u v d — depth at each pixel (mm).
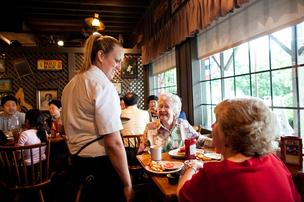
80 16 4977
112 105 1232
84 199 1256
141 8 4676
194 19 2656
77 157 1271
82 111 1235
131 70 5402
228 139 899
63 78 5047
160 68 4680
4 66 4738
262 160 875
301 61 1762
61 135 2938
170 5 3455
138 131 2729
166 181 1273
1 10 4574
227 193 804
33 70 4918
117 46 1352
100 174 1254
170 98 2039
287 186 857
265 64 2100
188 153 1583
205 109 3088
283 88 1926
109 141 1216
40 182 2334
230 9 2016
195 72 3090
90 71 1271
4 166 2275
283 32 1897
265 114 890
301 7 1623
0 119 3398
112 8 4625
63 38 5785
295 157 1308
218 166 873
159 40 3951
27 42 6066
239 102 920
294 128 1843
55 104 3518
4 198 2707
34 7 4391
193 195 880
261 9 1989
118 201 1280
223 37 2518
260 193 789
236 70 2486
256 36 2051
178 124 2049
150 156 1708
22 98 4816
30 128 2469
